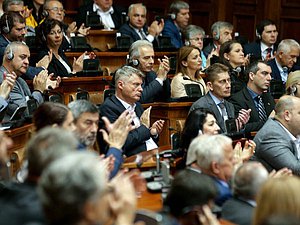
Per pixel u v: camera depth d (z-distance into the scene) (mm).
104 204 5848
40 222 6797
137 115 13953
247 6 26906
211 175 9523
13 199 7031
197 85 16219
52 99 14617
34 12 22125
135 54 16688
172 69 19016
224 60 18766
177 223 7590
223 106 15156
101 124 12719
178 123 15289
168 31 22859
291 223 5527
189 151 9797
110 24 23750
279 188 7320
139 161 11055
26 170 7824
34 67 16828
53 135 7043
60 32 17906
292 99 13078
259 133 13164
